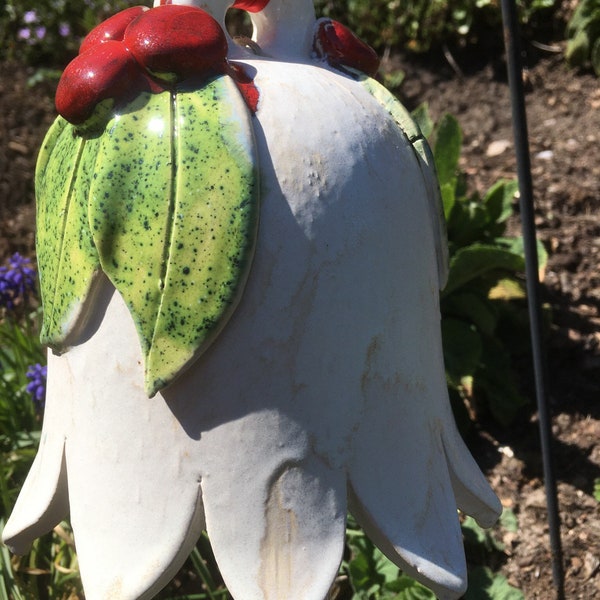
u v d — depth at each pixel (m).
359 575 0.60
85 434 0.36
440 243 0.41
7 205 0.98
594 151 0.93
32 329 0.79
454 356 0.71
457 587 0.36
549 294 0.81
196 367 0.34
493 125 0.98
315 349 0.34
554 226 0.86
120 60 0.34
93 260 0.34
